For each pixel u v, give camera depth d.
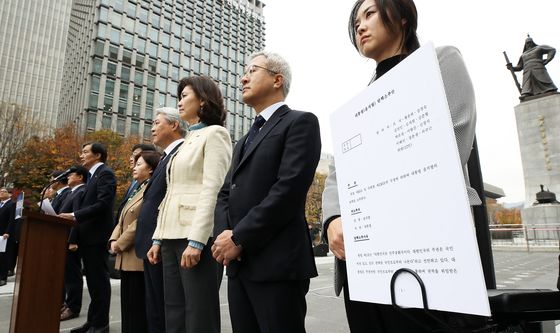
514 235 18.09
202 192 2.08
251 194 1.56
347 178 0.98
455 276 0.64
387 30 1.22
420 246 0.72
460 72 0.98
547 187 14.63
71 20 49.31
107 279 3.32
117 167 22.38
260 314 1.41
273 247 1.42
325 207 1.22
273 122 1.71
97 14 35.44
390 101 0.83
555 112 14.74
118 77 35.41
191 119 2.57
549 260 10.66
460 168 0.65
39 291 2.37
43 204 2.74
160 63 39.53
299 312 1.43
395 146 0.81
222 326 3.70
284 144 1.60
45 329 2.39
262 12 55.19
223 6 48.25
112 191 3.57
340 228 1.11
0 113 21.69
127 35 37.06
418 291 0.72
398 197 0.79
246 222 1.41
